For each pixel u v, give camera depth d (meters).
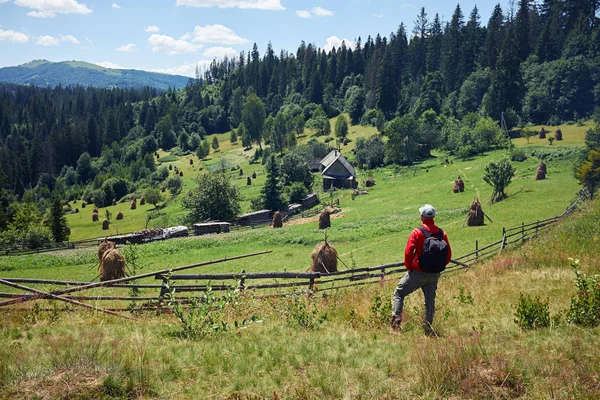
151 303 10.17
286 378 5.24
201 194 68.44
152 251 43.00
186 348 6.28
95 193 126.25
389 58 149.38
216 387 4.95
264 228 58.84
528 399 4.52
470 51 150.75
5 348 5.89
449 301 10.13
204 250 43.16
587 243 16.52
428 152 103.25
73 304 9.38
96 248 50.91
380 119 141.62
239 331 7.52
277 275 11.46
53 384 4.72
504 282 12.34
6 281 8.81
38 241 59.53
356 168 105.25
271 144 160.75
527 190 49.84
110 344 6.15
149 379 4.97
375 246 36.88
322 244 22.56
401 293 7.77
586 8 146.88
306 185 88.81
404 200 62.50
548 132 99.69
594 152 36.06
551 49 139.75
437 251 7.18
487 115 109.38
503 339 6.48
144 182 141.00
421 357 5.52
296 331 7.64
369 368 5.51
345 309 9.37
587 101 116.88
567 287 10.77
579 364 5.09
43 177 171.50
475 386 4.82
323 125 157.12
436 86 142.38
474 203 38.38
